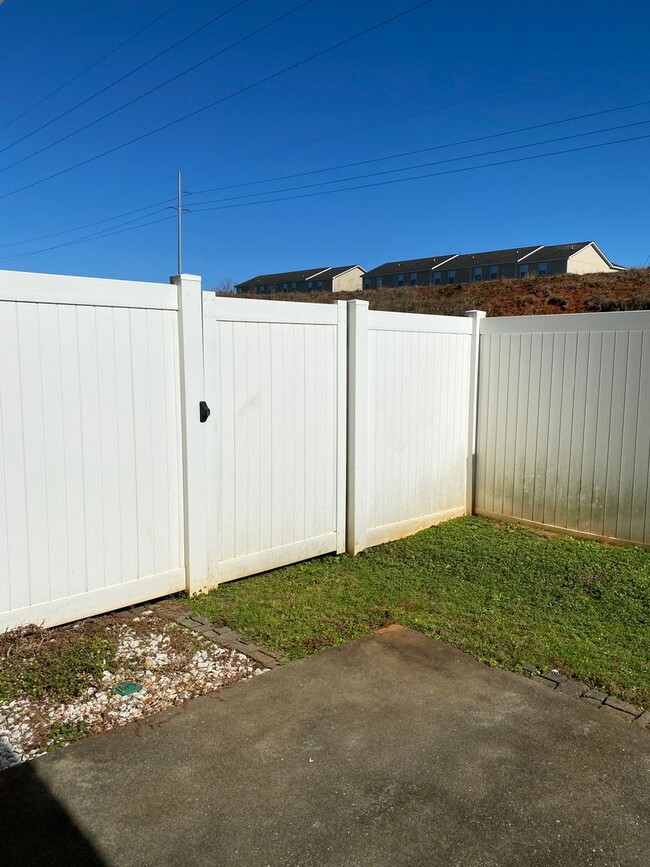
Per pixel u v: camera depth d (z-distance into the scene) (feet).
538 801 8.36
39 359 12.57
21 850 7.39
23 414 12.43
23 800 8.21
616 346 19.93
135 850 7.42
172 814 8.02
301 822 7.91
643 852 7.52
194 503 15.20
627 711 10.65
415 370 20.93
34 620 12.92
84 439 13.34
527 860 7.37
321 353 17.89
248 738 9.68
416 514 21.67
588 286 80.28
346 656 12.54
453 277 198.39
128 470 14.11
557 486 21.63
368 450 19.51
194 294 14.67
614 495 20.30
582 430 20.88
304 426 17.69
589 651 12.91
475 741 9.70
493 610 15.06
